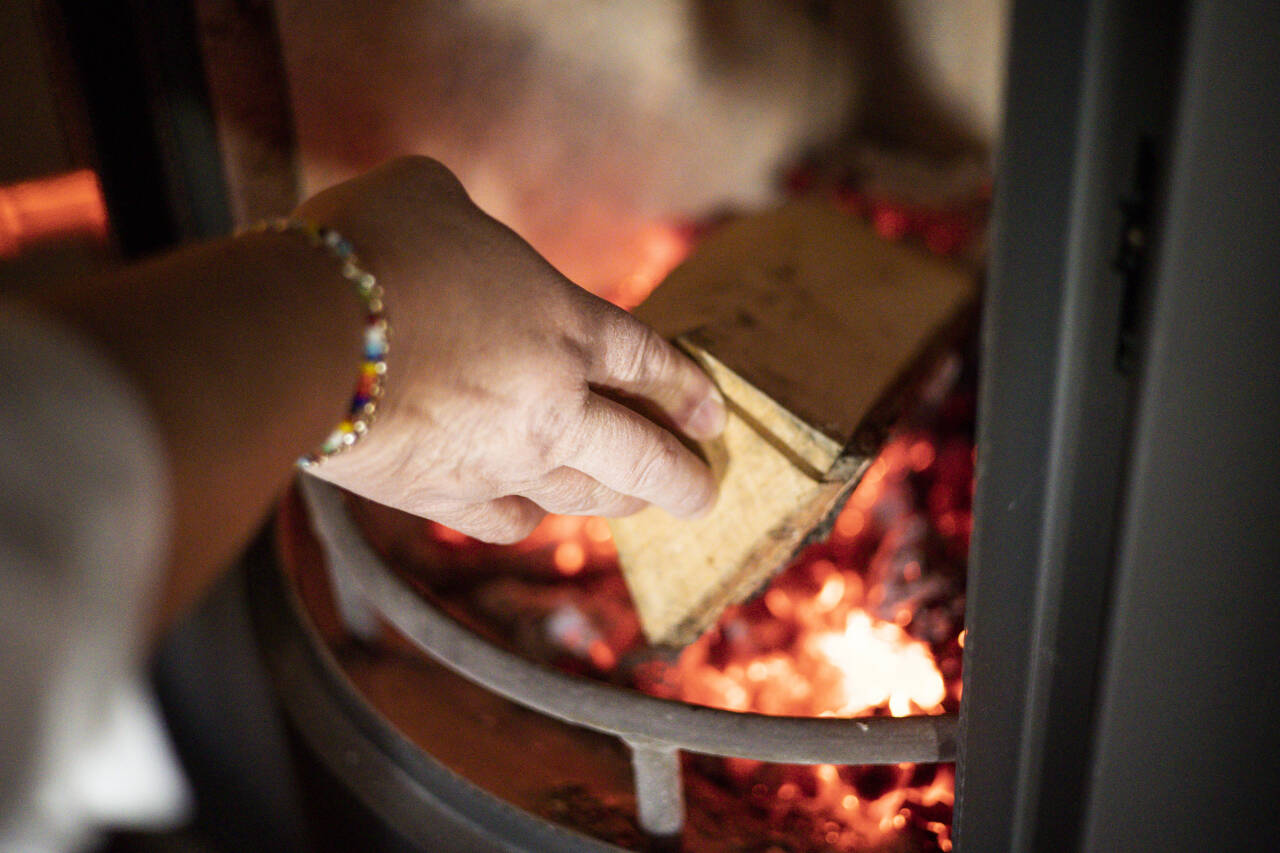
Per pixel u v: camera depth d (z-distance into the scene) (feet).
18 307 0.96
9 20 1.97
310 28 2.06
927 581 1.91
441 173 1.31
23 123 2.06
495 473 1.34
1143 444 1.12
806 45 3.15
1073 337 1.13
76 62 1.94
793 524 1.49
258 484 1.07
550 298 1.31
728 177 3.11
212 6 1.94
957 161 3.17
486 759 1.77
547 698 1.51
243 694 2.25
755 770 1.74
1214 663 1.22
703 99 2.89
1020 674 1.26
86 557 0.77
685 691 1.86
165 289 1.05
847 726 1.43
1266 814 1.32
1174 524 1.15
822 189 3.15
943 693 1.74
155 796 2.62
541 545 2.12
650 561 1.60
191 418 1.01
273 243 1.15
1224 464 1.14
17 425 0.76
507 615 1.99
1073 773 1.27
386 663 1.93
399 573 1.67
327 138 2.15
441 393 1.26
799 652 1.89
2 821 0.73
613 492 1.44
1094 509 1.18
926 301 1.71
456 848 1.72
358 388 1.18
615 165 2.76
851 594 1.95
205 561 1.04
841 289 1.71
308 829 2.12
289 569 2.05
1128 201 1.09
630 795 1.72
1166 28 1.05
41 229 2.13
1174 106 1.05
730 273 1.74
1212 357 1.11
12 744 0.73
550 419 1.32
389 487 1.31
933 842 1.61
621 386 1.39
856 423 1.49
